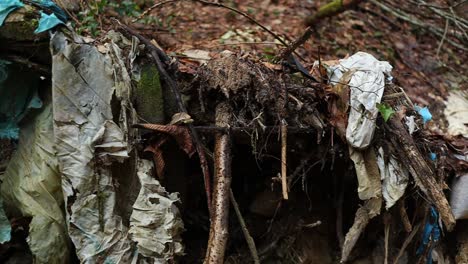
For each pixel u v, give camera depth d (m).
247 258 4.06
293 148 3.80
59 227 3.25
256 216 4.20
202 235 4.10
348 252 3.71
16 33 3.20
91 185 3.13
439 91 5.75
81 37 3.30
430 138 4.18
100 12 4.70
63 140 3.11
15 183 3.37
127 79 3.33
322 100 3.72
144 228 3.15
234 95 3.49
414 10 6.83
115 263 3.13
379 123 3.71
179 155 3.71
